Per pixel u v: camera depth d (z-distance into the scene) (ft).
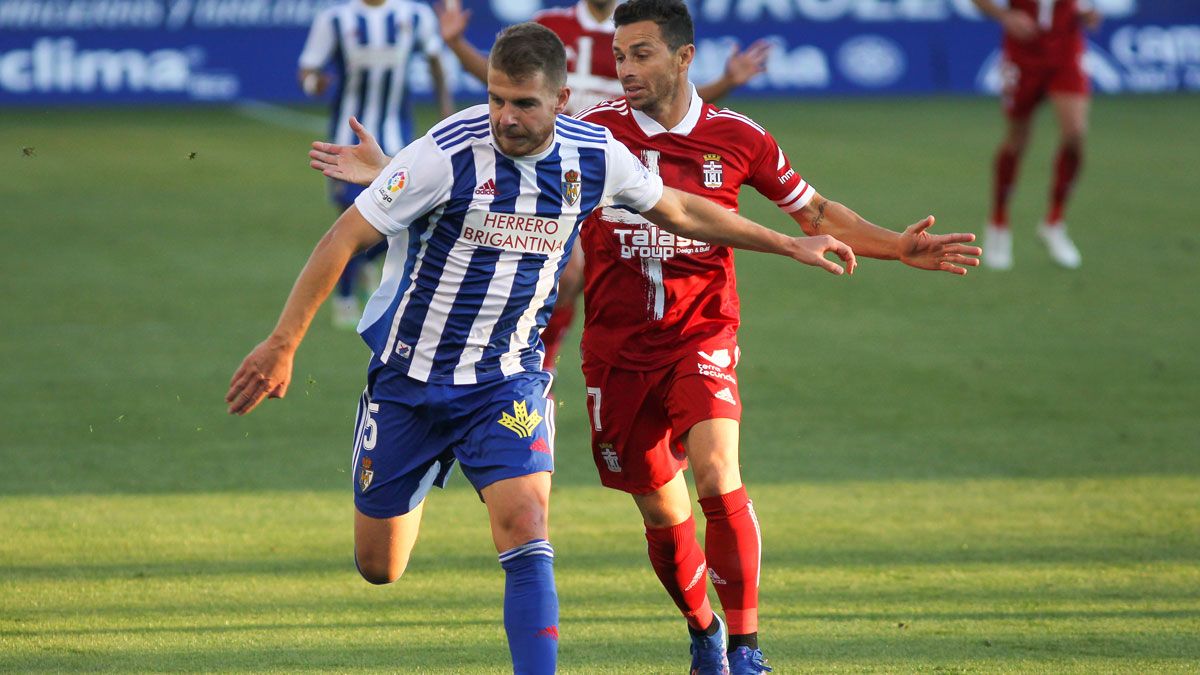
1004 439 78.89
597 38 79.71
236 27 257.14
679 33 48.96
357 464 44.62
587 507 67.51
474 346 43.04
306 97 257.55
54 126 227.81
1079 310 114.01
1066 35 129.08
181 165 193.36
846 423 82.17
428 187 40.60
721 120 50.19
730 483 46.03
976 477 71.82
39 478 70.49
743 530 45.80
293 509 66.39
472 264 41.96
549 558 41.57
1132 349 100.94
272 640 49.16
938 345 102.17
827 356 98.89
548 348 82.17
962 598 54.13
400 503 44.45
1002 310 114.21
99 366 93.81
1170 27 274.36
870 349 101.04
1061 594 54.54
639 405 48.67
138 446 76.54
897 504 67.36
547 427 43.50
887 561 59.00
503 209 41.37
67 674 45.34
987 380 92.17
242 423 81.61
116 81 251.60
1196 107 254.47
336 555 59.77
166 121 235.40
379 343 43.83
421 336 42.93
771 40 265.95
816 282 127.24
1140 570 57.57
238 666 46.39
